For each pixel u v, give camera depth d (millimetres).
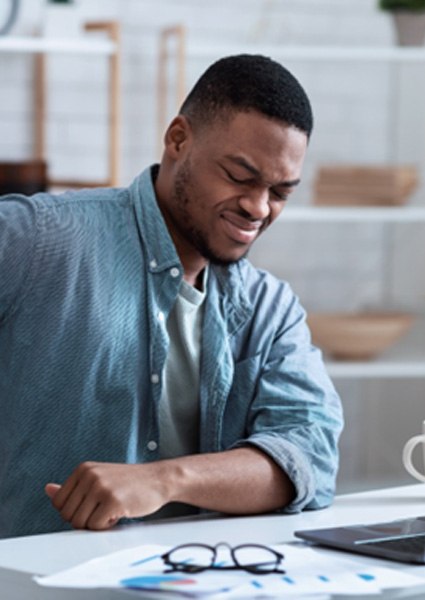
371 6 5117
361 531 1846
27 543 1833
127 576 1557
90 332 2135
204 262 2264
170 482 2002
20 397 2131
